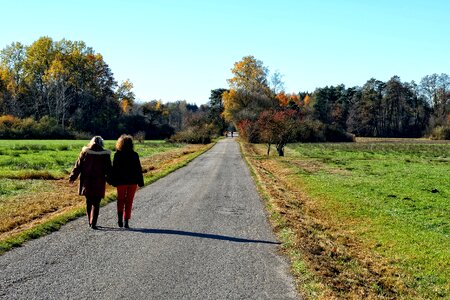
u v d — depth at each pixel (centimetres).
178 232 997
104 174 994
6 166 2781
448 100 12006
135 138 7838
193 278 686
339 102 13888
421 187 2147
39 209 1269
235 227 1069
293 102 11800
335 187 2123
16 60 9431
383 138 11362
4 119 7975
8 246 826
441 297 816
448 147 6669
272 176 2577
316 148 6400
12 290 615
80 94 10119
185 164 3061
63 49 9875
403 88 12325
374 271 899
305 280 689
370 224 1403
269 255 825
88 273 695
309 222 1292
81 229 998
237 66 10306
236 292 630
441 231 1322
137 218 1150
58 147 4869
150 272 709
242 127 7981
